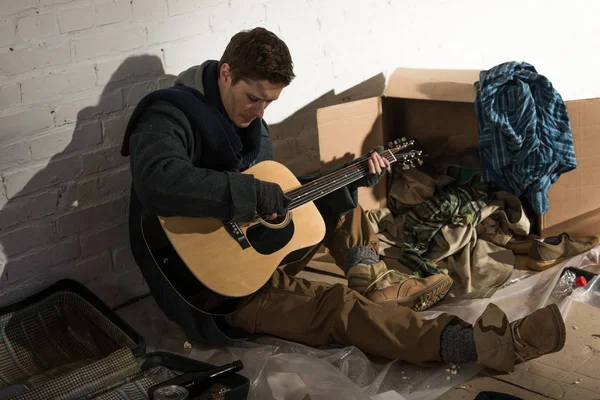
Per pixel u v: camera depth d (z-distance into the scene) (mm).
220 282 2223
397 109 3330
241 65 2186
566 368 2223
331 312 2324
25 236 2453
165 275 2250
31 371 2271
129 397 2047
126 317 2674
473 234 2914
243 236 2281
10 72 2285
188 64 2750
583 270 2715
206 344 2438
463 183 3074
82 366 2250
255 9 2926
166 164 2123
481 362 2158
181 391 1987
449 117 3238
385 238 3033
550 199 2975
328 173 2664
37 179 2434
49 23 2332
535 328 2096
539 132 2836
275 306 2365
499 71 2893
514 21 4172
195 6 2713
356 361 2268
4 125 2312
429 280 2537
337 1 3242
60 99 2416
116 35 2504
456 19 3852
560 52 4504
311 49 3197
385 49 3531
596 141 2887
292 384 2178
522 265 2906
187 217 2217
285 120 3182
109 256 2695
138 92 2615
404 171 3125
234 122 2342
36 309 2418
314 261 2953
